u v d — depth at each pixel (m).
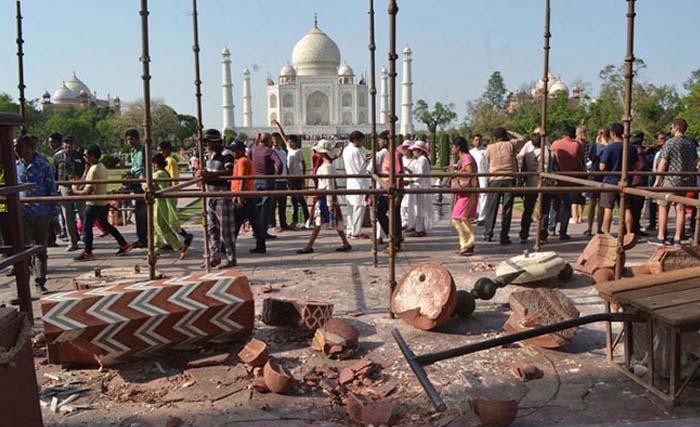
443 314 4.62
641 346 3.73
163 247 8.72
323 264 7.35
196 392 3.68
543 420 3.27
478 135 10.86
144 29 4.84
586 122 36.00
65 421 3.36
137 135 9.62
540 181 7.11
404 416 3.36
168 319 4.11
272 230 10.48
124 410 3.48
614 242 6.22
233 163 7.98
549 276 5.92
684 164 8.27
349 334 4.28
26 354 2.73
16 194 3.06
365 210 9.38
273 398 3.61
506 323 4.57
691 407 3.35
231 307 4.29
